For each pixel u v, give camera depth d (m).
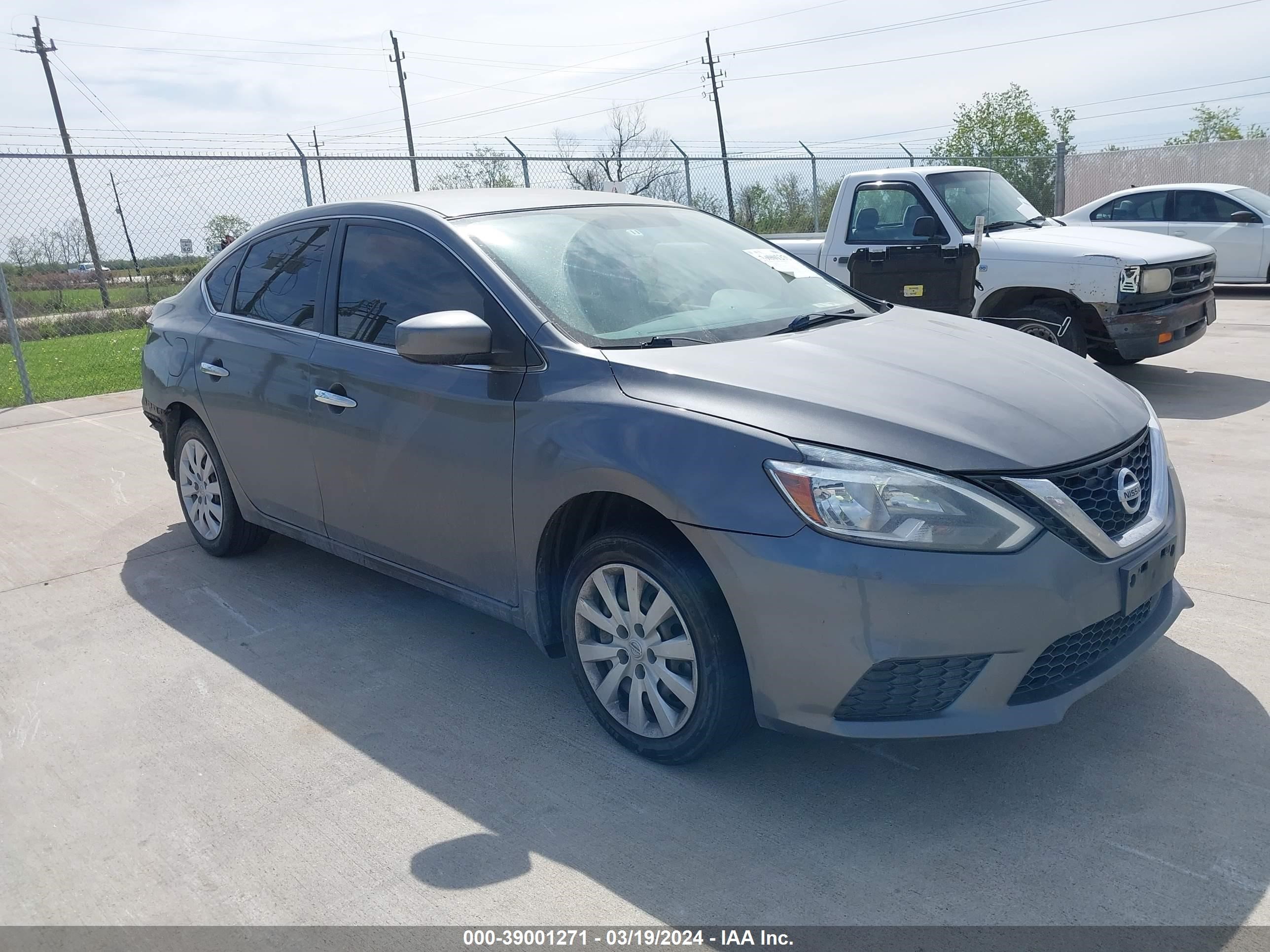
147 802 3.05
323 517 4.16
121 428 8.20
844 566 2.55
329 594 4.61
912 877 2.52
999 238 8.08
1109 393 3.18
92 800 3.08
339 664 3.90
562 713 3.46
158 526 5.68
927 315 3.95
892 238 8.51
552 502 3.13
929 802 2.83
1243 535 4.68
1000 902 2.41
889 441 2.65
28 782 3.20
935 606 2.53
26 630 4.36
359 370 3.79
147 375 5.14
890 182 8.61
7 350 14.70
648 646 3.02
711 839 2.72
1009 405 2.86
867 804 2.84
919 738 2.61
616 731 3.18
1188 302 7.79
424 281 3.67
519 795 2.98
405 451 3.62
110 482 6.59
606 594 3.11
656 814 2.85
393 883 2.62
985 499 2.57
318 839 2.83
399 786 3.07
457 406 3.41
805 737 2.72
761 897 2.49
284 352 4.16
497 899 2.54
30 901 2.65
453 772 3.13
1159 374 8.45
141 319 15.67
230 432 4.55
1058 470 2.69
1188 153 19.39
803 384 2.89
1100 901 2.40
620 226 3.96
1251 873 2.46
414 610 4.40
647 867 2.63
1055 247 7.80
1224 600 4.00
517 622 3.44
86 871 2.75
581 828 2.81
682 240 4.04
